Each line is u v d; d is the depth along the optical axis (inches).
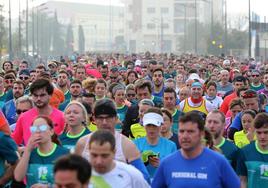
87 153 526.6
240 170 606.9
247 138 721.0
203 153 481.1
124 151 538.6
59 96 955.3
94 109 548.4
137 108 831.7
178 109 919.0
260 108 930.7
